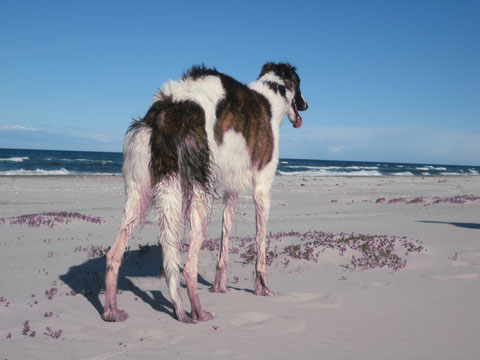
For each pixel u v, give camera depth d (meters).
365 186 38.75
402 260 7.39
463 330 3.68
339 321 3.97
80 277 6.31
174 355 3.12
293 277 6.41
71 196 23.86
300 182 42.56
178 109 3.86
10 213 16.16
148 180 3.83
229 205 5.23
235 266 7.43
